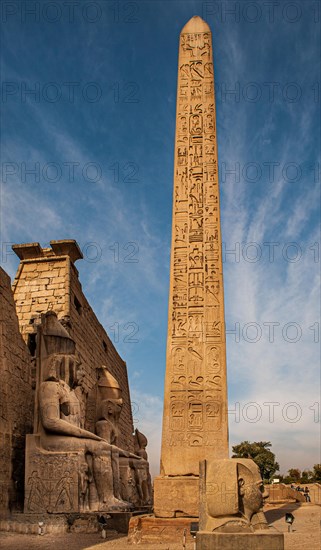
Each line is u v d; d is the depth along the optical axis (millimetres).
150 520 10945
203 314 12703
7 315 15086
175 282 13078
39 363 14938
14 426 14742
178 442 11805
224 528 8422
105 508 13906
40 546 10680
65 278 19750
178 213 13781
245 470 8945
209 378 12203
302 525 14805
